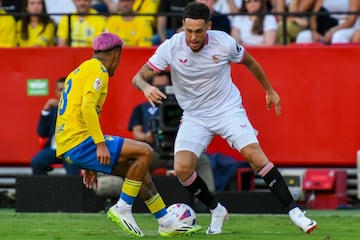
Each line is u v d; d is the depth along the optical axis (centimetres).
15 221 3291
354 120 4097
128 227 2592
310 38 4278
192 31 2584
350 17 4269
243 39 4269
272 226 3077
